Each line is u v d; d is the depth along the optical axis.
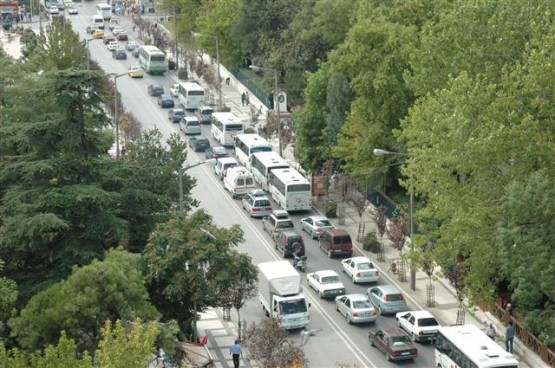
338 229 163.00
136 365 86.56
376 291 139.88
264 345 114.19
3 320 107.81
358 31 174.50
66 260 119.94
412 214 146.00
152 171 146.00
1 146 128.88
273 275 136.00
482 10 138.38
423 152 127.94
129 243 131.50
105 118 127.62
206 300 123.19
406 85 160.12
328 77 192.62
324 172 185.88
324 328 134.50
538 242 117.25
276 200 186.62
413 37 172.88
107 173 128.88
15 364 89.75
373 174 176.00
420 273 152.62
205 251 121.94
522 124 120.81
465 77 126.88
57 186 124.00
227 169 195.25
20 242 118.56
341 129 182.75
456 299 142.88
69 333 102.62
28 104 145.62
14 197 121.50
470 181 128.38
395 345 123.19
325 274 146.00
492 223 125.31
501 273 125.12
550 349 120.12
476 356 112.31
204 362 114.06
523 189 118.00
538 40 130.38
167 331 107.06
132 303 106.94
